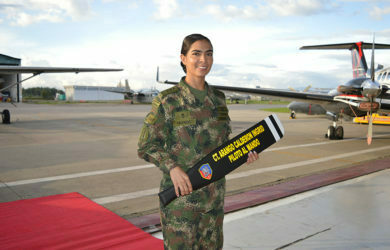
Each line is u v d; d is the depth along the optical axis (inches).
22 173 210.8
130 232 114.3
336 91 394.0
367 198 156.6
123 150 307.6
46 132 445.7
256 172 219.8
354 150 321.4
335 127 405.4
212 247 59.1
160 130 54.8
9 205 144.3
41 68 489.7
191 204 55.0
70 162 248.5
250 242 108.3
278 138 52.5
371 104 345.7
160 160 53.1
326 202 150.3
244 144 51.6
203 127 56.1
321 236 112.9
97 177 202.2
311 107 482.9
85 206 143.7
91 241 106.6
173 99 55.2
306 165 245.1
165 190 52.3
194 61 55.0
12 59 1179.9
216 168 50.6
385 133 487.8
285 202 151.0
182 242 55.4
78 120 654.5
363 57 500.1
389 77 370.6
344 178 196.5
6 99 1531.7
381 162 251.6
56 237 109.3
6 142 350.3
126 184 186.1
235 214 135.0
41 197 157.8
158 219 128.9
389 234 114.7
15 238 108.4
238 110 1241.4
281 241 109.0
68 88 3014.3
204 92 57.8
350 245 105.8
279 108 1444.4
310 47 530.0
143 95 1707.7
